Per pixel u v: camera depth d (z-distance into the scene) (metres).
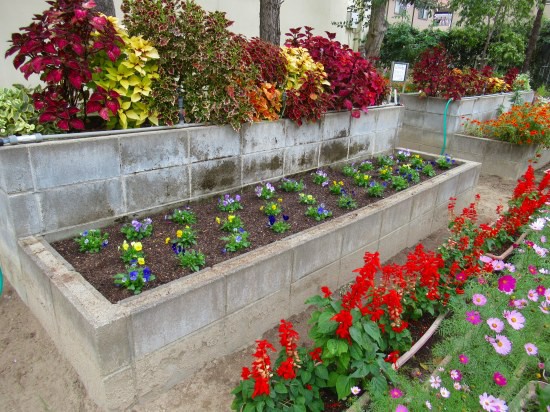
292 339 2.10
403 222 4.12
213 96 3.51
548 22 16.45
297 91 4.21
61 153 2.71
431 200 4.48
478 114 8.20
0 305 3.04
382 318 2.43
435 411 1.96
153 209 3.33
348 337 2.07
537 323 2.47
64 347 2.51
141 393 2.29
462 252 3.30
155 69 3.31
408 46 13.59
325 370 2.08
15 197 2.60
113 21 3.06
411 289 2.68
